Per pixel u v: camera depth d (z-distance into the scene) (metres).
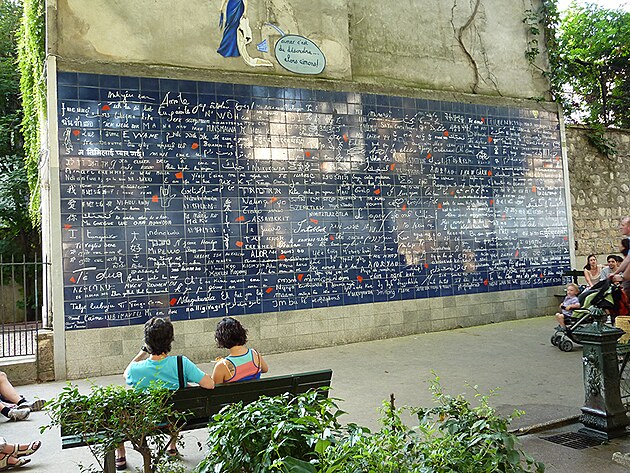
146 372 4.38
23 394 7.15
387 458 2.46
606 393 4.84
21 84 11.17
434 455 2.50
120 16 8.84
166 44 9.13
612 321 6.61
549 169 12.65
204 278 8.98
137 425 3.42
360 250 10.29
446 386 6.79
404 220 10.78
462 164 11.55
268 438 2.68
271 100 9.74
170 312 8.72
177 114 9.01
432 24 11.77
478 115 11.86
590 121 15.35
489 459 2.59
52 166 8.19
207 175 9.13
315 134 10.07
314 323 9.77
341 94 10.38
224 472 2.66
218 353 8.98
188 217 8.95
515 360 8.16
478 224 11.61
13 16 15.73
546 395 6.24
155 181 8.77
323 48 10.39
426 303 10.85
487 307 11.53
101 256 8.35
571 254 12.66
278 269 9.55
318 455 2.54
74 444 3.56
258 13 9.87
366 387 6.88
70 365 8.06
